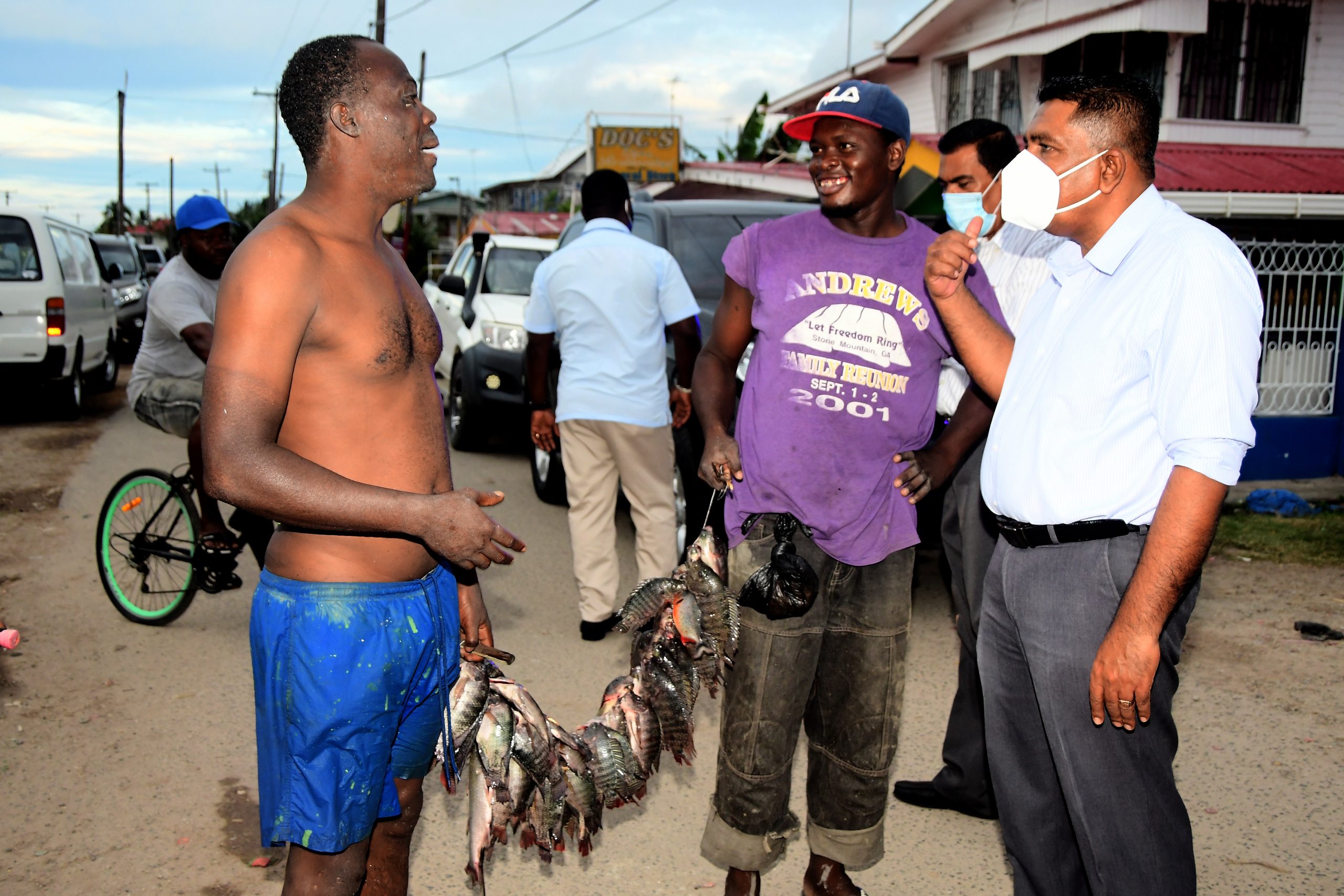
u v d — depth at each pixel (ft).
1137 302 7.28
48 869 10.36
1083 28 38.70
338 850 6.78
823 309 8.84
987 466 8.24
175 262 15.64
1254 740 13.46
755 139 98.27
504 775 7.18
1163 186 29.89
